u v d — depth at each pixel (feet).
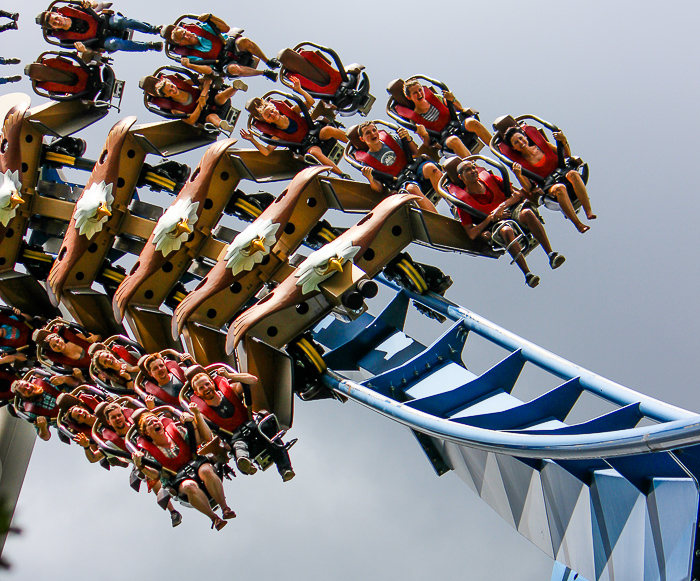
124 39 75.10
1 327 73.05
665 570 42.37
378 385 62.64
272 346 62.85
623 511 45.83
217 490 55.52
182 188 70.90
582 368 55.06
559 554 50.08
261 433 58.54
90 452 63.77
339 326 74.38
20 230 75.10
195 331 65.62
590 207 61.41
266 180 71.26
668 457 43.39
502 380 59.00
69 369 70.23
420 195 66.95
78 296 71.97
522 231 62.08
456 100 69.51
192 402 58.29
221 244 69.72
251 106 69.15
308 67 70.59
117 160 71.77
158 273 69.92
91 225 70.90
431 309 67.87
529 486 51.67
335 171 69.56
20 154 74.23
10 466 86.43
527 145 61.72
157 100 73.31
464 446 55.72
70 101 76.69
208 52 72.59
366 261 64.85
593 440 43.16
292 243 67.26
